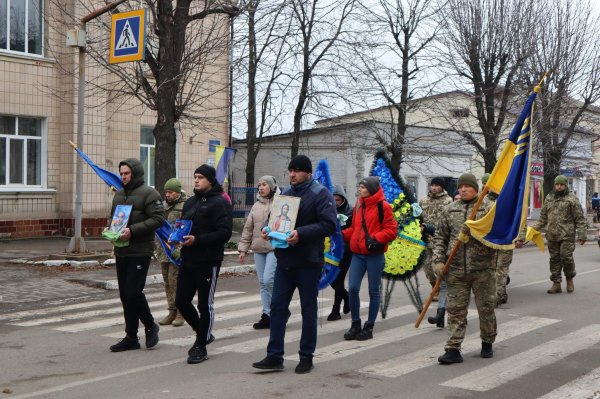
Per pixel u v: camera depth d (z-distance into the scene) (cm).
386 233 772
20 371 639
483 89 2412
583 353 723
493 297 686
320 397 552
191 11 1808
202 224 668
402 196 922
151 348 732
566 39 2594
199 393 561
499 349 740
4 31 1914
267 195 855
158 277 1288
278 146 3391
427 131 3297
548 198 1191
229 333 820
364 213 785
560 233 1168
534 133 2566
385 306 905
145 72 1919
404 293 1156
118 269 723
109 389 575
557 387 591
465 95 2492
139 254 709
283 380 605
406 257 915
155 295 1140
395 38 2417
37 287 1182
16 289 1160
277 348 635
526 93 2472
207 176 675
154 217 705
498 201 668
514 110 2561
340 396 556
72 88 2011
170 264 849
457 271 677
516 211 677
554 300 1100
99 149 2072
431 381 605
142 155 2273
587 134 3212
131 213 705
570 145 3394
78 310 988
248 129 2864
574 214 1170
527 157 688
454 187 1684
